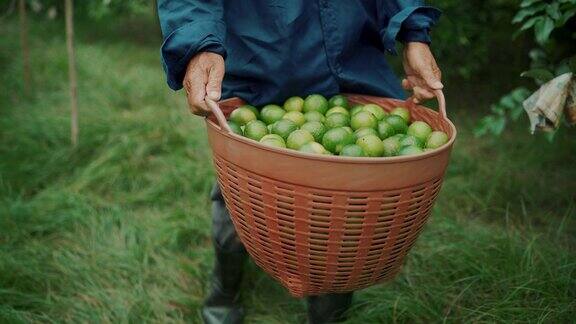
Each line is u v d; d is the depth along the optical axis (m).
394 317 2.60
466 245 3.08
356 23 2.10
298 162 1.57
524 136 4.50
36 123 4.49
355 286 1.86
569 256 2.97
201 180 3.84
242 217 1.81
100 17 6.79
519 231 3.32
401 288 2.85
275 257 1.81
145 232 3.33
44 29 7.19
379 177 1.56
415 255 3.08
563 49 3.18
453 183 3.83
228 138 1.69
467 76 5.10
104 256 3.12
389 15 2.11
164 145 4.30
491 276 2.84
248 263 2.97
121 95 5.20
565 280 2.74
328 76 2.15
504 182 3.83
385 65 2.29
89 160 4.11
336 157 1.54
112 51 6.57
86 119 4.62
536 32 2.87
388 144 1.88
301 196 1.62
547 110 2.23
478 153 4.33
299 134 1.89
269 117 2.08
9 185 3.65
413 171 1.60
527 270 2.83
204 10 1.85
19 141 4.22
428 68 1.98
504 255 2.98
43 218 3.40
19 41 6.58
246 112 2.06
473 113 5.03
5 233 3.25
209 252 3.11
